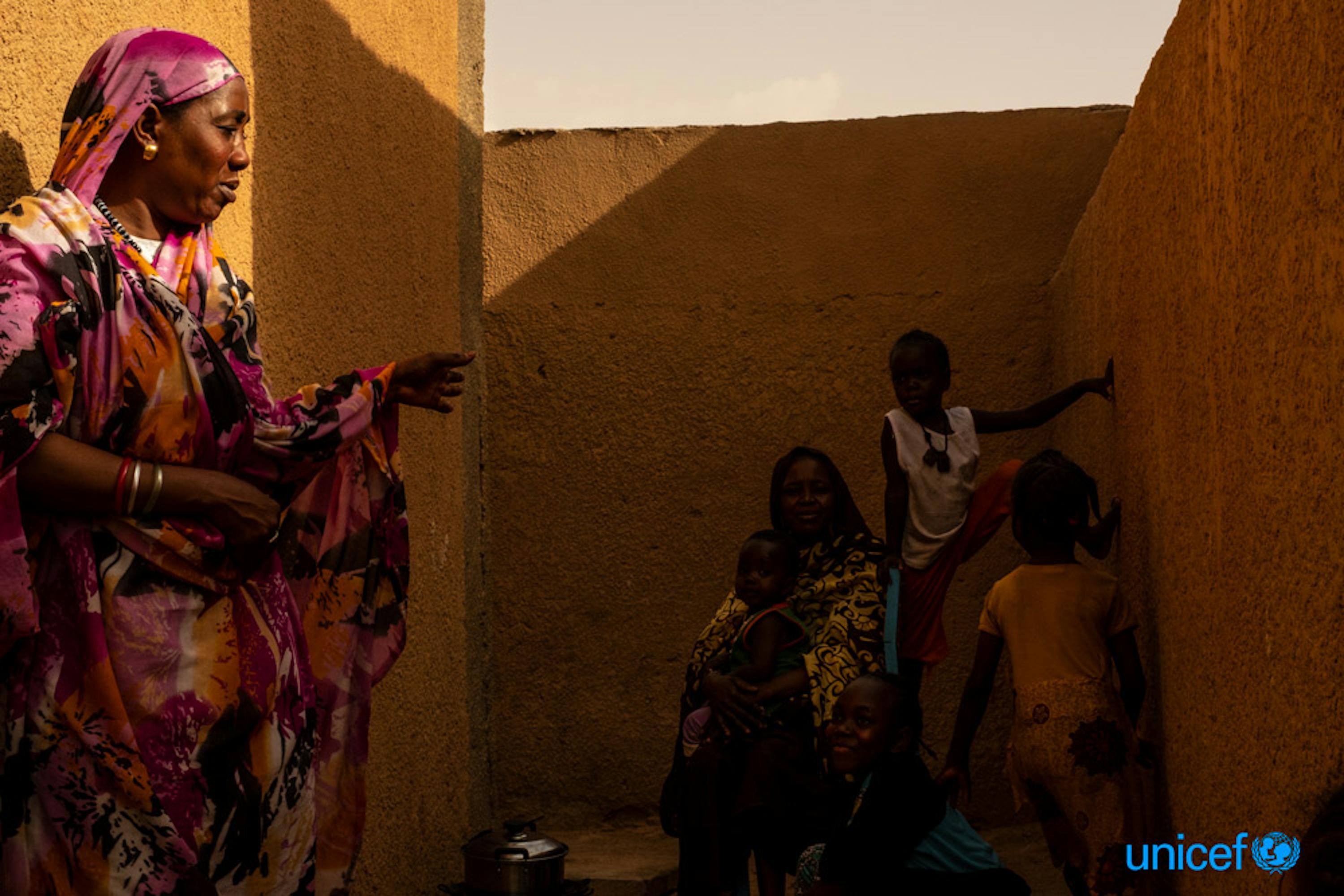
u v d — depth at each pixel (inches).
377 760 149.4
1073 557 149.3
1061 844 141.1
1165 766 138.1
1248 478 100.4
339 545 110.1
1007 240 228.4
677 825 160.1
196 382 84.8
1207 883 116.7
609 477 232.4
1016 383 226.7
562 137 237.0
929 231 229.6
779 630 157.2
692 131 235.3
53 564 82.3
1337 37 76.2
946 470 181.2
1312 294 82.9
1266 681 95.8
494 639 232.8
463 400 186.4
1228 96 105.3
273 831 91.6
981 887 128.8
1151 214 141.6
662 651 229.6
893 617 159.9
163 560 84.1
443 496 176.2
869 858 127.0
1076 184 227.6
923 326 228.1
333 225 145.1
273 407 93.8
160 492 82.2
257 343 94.9
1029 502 146.3
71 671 81.4
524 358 234.8
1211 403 113.0
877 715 131.2
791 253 231.8
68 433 81.1
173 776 84.1
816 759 151.4
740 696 151.8
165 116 87.7
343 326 146.9
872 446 227.0
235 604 90.0
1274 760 93.6
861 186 231.5
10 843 80.5
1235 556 105.2
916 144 231.0
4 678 81.0
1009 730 221.3
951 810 134.1
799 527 166.7
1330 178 78.3
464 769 181.0
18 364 76.0
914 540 183.3
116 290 82.4
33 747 80.8
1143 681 141.9
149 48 87.2
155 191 89.2
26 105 90.3
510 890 150.5
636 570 231.0
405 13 169.2
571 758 230.4
